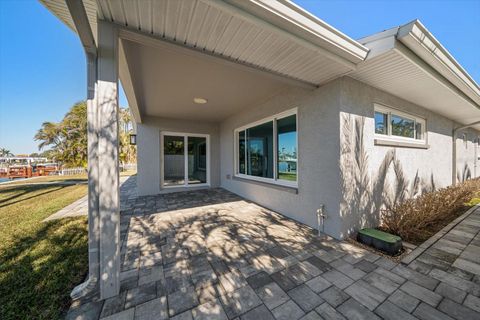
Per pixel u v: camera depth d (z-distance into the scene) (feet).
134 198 18.99
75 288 5.78
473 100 13.98
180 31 6.14
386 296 5.62
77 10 4.38
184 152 23.15
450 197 13.28
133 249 8.60
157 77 10.90
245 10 5.45
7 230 10.80
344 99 9.56
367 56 7.95
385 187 11.73
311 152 10.98
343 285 6.11
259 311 5.13
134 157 78.74
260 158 16.58
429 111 16.25
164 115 20.56
